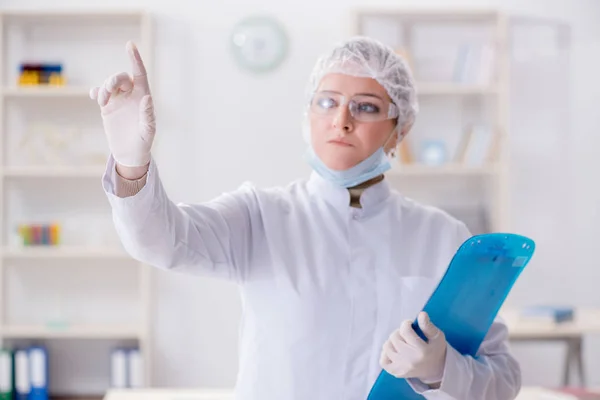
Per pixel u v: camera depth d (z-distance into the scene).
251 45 4.78
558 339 4.00
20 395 4.57
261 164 4.82
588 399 2.41
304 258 1.57
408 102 1.73
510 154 4.86
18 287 4.82
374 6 4.82
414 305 1.58
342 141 1.60
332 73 1.63
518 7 4.84
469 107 4.82
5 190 4.76
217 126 4.81
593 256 4.89
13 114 4.77
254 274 1.58
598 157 4.88
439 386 1.41
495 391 1.51
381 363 1.37
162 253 1.37
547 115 4.86
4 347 4.75
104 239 4.74
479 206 4.86
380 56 1.66
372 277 1.58
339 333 1.54
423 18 4.78
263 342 1.55
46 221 4.81
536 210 4.89
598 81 4.86
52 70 4.61
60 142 4.70
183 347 4.84
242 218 1.58
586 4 4.84
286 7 4.80
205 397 2.29
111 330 4.61
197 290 4.84
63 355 4.85
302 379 1.52
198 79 4.79
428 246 1.64
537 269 4.89
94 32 4.76
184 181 4.81
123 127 1.25
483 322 1.48
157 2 4.77
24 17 4.65
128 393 2.32
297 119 4.82
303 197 1.65
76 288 4.84
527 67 4.85
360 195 1.66
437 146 4.68
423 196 4.86
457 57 4.65
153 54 4.75
